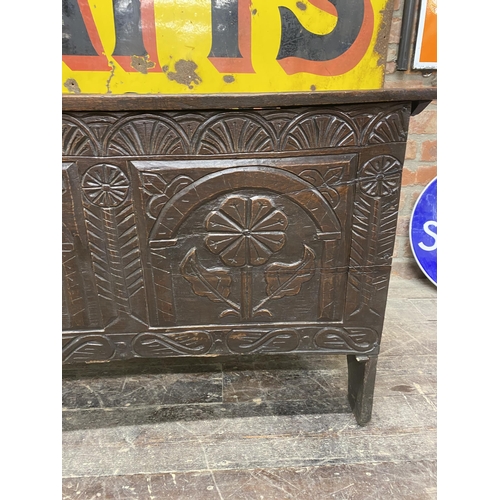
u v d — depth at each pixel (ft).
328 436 3.67
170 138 2.89
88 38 4.83
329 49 5.17
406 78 5.79
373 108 2.88
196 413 3.96
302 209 3.13
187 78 5.12
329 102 2.79
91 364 4.76
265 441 3.61
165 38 4.91
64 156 2.89
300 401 4.12
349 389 4.06
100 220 3.08
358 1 4.98
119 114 2.80
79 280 3.24
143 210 3.07
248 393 4.25
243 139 2.92
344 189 3.08
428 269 6.40
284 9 4.93
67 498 3.08
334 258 3.29
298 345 3.58
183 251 3.23
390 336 5.20
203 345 3.55
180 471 3.32
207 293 3.36
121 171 2.96
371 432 3.71
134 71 5.03
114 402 4.12
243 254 3.26
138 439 3.64
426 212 6.22
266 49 5.08
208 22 4.89
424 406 4.01
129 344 3.50
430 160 6.27
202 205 3.09
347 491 3.14
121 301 3.34
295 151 2.97
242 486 3.18
